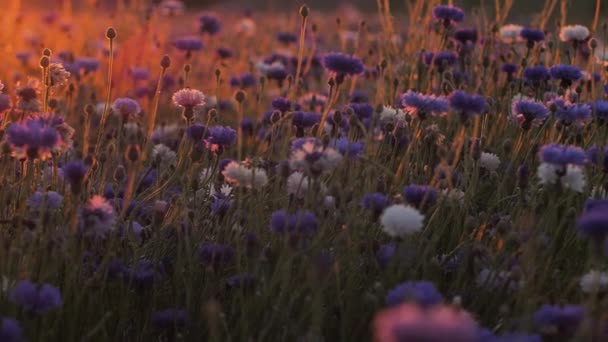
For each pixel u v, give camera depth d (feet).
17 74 9.85
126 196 7.21
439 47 8.82
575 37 8.61
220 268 7.23
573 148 7.23
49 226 7.14
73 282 7.05
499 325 6.95
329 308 7.08
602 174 7.67
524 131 7.84
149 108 10.03
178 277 7.21
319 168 7.13
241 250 7.34
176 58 11.82
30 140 7.01
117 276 7.18
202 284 7.33
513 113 7.81
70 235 7.07
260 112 9.84
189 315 7.14
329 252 7.28
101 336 7.11
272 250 7.23
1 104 7.50
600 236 6.73
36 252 7.10
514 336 6.67
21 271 7.03
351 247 7.18
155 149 7.96
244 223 7.55
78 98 9.80
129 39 11.40
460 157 7.88
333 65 7.85
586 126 7.99
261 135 8.80
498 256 7.18
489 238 7.41
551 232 7.45
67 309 7.03
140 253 7.36
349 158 7.49
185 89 7.79
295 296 6.98
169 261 7.36
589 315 6.70
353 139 7.82
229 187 7.72
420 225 6.97
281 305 7.03
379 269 7.14
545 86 8.58
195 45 9.74
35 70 10.48
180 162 7.63
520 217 7.36
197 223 7.45
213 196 7.65
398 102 8.30
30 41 11.94
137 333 7.18
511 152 8.03
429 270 7.20
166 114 9.95
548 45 9.05
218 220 7.51
